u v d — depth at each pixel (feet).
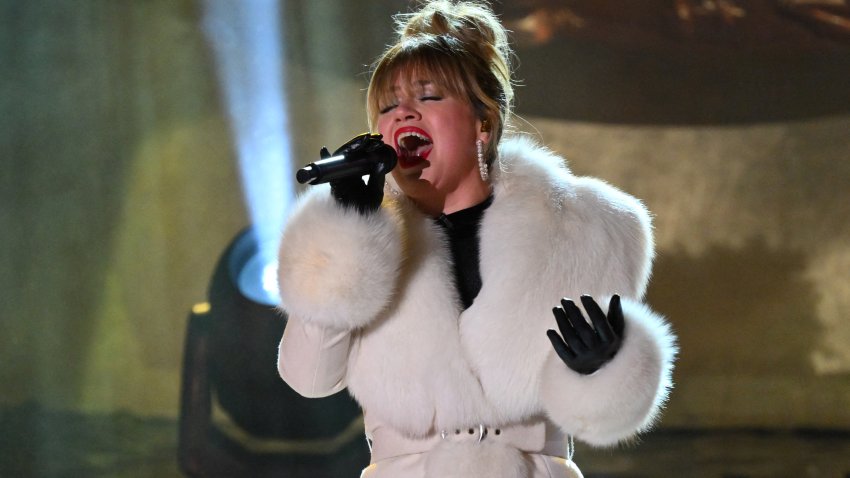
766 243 87.61
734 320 86.89
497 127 18.58
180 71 86.07
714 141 88.84
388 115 18.28
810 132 87.86
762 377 85.10
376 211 16.47
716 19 88.79
